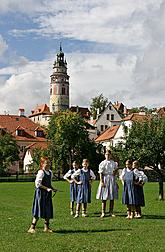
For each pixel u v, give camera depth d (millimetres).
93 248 12797
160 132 33844
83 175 21359
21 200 33500
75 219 19891
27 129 127938
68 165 90188
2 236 14992
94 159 90875
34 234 15359
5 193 43000
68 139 89438
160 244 13367
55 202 31016
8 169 93812
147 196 37156
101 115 133125
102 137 113125
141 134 34125
